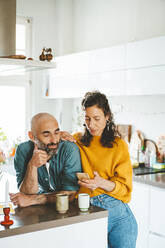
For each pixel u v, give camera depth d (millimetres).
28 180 2078
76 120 4996
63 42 5000
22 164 2191
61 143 2158
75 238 1884
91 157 2170
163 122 3719
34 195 2096
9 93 4930
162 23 3707
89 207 2051
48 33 5055
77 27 5004
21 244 1704
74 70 4367
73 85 4395
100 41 4594
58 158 2156
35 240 1748
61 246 1837
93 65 4051
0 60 2066
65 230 1845
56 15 5078
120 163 2156
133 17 4078
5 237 1651
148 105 3906
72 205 2096
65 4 4992
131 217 2176
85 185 1999
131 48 3516
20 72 2664
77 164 2154
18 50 4922
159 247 2986
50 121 2090
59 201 1916
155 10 3789
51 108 5188
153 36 3826
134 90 3504
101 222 1983
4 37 2361
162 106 3721
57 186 2221
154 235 3045
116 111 4398
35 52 4953
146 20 3912
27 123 5059
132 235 2150
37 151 2023
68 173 2135
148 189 3115
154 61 3248
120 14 4266
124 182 2123
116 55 3709
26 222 1763
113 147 2166
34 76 5000
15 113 4988
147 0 3887
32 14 4891
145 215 3150
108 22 4453
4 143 4809
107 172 2145
